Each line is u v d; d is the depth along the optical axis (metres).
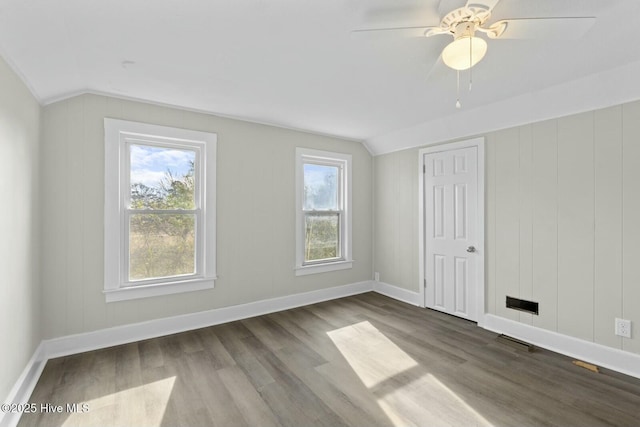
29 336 2.05
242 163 3.31
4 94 1.67
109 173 2.60
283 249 3.61
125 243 2.72
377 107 2.96
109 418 1.72
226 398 1.90
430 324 3.15
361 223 4.36
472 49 1.47
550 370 2.24
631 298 2.20
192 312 3.00
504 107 2.79
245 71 2.19
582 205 2.44
